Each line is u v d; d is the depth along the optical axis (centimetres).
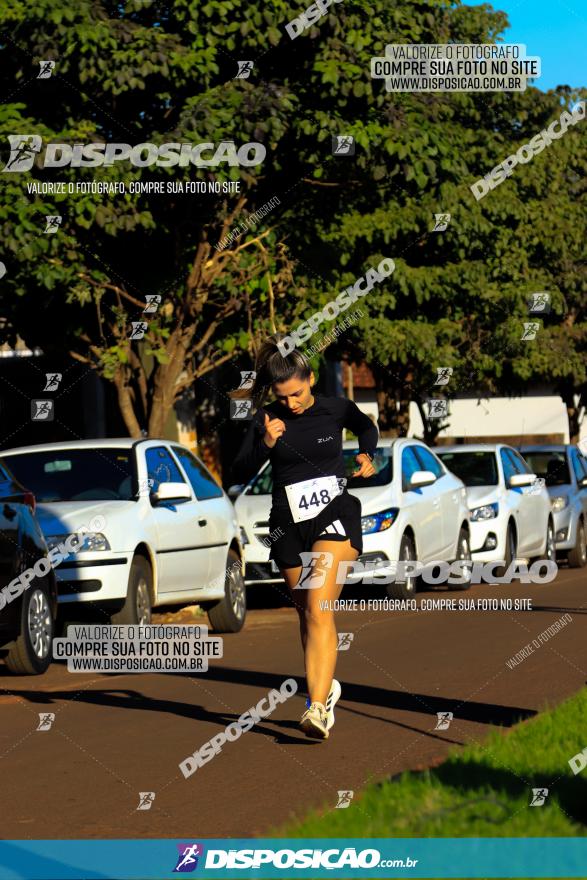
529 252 3306
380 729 998
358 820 697
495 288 3003
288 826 705
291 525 943
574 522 2841
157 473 1661
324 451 943
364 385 5075
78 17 1844
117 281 2106
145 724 1060
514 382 3834
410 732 984
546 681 1202
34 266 1897
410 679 1235
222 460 3297
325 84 1970
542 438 5881
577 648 1420
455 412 5919
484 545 2359
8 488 1352
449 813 693
